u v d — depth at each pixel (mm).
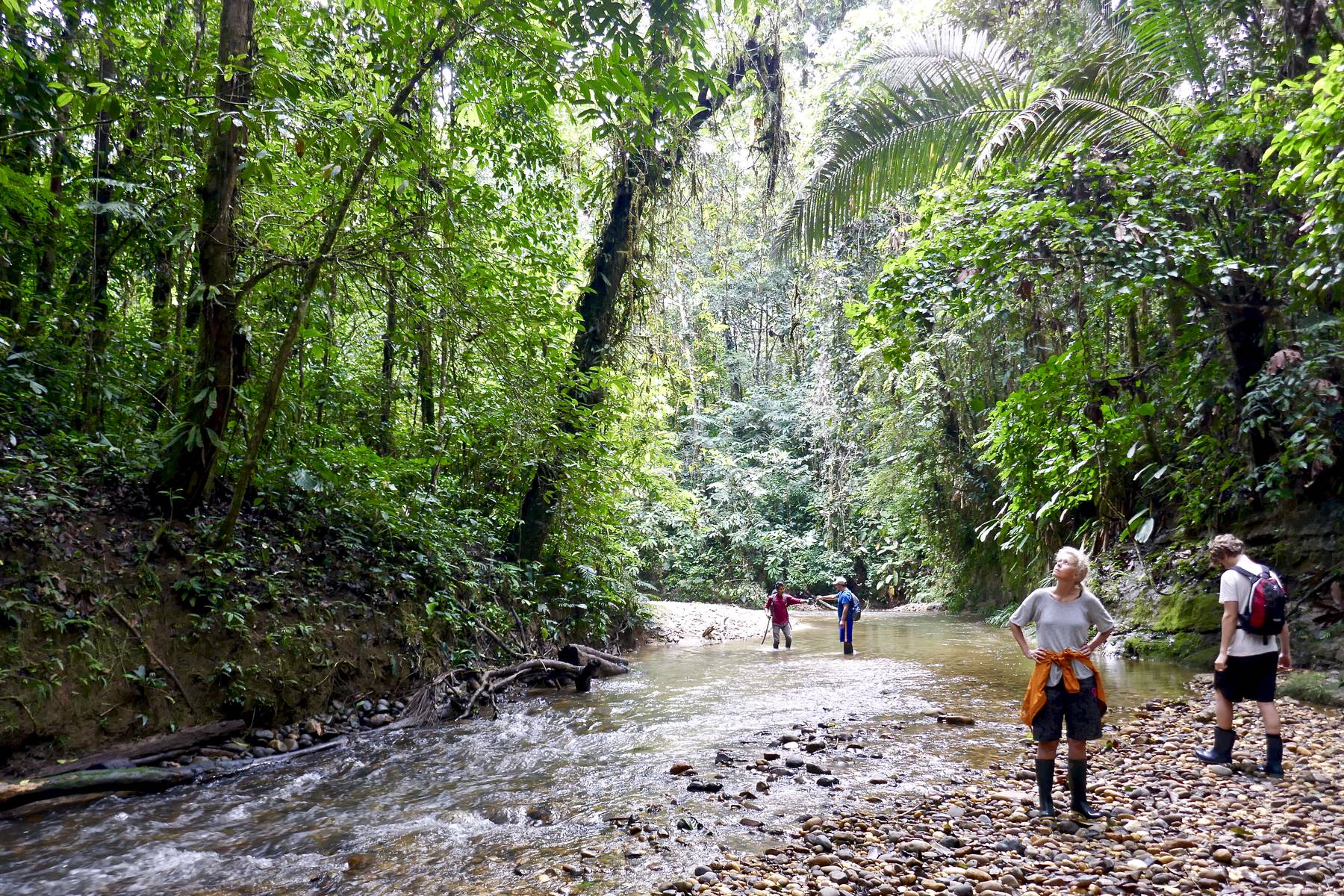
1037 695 4746
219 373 7277
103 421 7785
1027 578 17281
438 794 5805
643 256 13469
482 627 10414
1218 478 10531
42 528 6289
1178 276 8781
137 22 8219
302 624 7730
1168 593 11188
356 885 4121
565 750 7070
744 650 14984
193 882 4219
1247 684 5562
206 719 6676
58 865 4449
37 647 5789
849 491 24750
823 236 12148
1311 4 8688
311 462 8711
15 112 6195
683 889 3807
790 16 15320
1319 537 9391
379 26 8320
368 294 9117
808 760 6320
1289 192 7273
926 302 8656
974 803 5047
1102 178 8938
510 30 7309
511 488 13445
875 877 3867
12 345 6941
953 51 11609
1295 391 8641
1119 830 4473
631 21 8742
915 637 15828
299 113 6426
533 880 4086
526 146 11320
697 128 13977
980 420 17594
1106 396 10375
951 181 12242
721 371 30656
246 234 7699
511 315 9477
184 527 7352
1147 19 10055
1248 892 3564
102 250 8047
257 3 7867
